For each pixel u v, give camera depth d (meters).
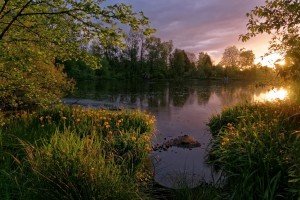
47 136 7.73
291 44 7.13
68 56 9.58
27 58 9.12
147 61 100.94
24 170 5.66
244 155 6.82
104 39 8.73
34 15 8.91
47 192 4.74
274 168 6.11
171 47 110.69
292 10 7.05
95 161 5.39
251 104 15.80
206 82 79.38
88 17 8.45
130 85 56.81
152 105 27.02
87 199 4.73
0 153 6.30
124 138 8.40
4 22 8.89
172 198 6.43
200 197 5.96
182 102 29.81
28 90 9.96
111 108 23.44
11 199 4.86
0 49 8.45
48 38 9.01
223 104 27.97
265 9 7.55
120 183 5.13
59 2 8.30
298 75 7.19
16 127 8.50
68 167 5.03
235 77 104.00
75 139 6.61
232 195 6.00
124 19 8.15
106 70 78.88
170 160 9.57
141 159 7.73
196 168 8.80
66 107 12.22
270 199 5.54
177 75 104.38
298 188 5.27
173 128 16.00
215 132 13.79
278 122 8.55
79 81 59.44
